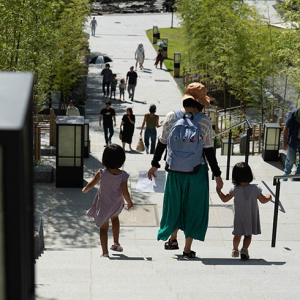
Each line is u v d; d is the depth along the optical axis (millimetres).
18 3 18453
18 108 1356
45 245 10289
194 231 7273
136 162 15453
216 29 35281
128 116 22031
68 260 7609
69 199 12742
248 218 8094
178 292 5477
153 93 38812
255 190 8078
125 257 8016
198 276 6645
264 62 29219
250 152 23656
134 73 36094
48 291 5438
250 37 30375
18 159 1280
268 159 16688
